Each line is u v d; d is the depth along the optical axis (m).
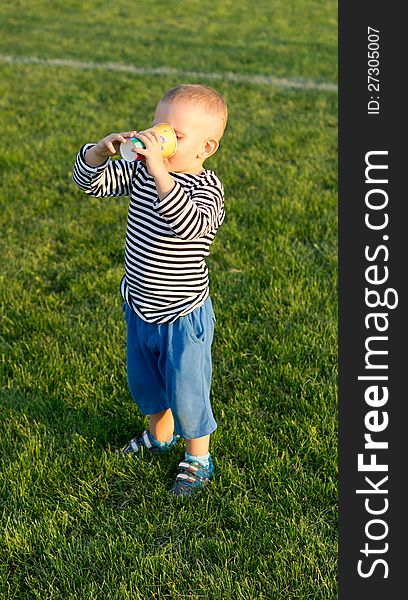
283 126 7.27
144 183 2.53
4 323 4.02
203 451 2.93
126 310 2.77
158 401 2.93
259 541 2.69
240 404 3.37
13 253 4.73
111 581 2.54
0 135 6.88
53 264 4.58
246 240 4.80
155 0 14.78
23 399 3.41
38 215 5.29
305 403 3.33
